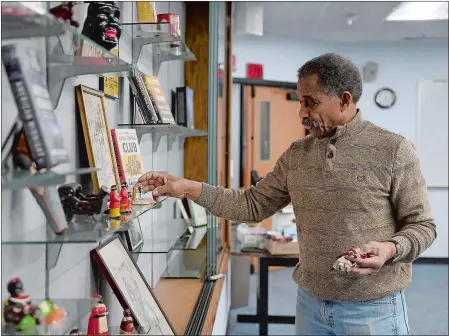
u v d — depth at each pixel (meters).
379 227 1.81
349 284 1.83
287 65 6.70
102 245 1.63
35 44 1.27
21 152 1.08
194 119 3.78
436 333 4.34
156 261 2.81
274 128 6.64
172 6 3.27
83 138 1.59
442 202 7.17
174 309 2.37
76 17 1.35
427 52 7.13
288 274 6.47
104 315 1.34
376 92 7.16
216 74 3.48
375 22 5.92
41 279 1.33
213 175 3.47
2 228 1.12
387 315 1.83
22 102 1.05
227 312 4.21
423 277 6.37
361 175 1.79
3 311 1.06
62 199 1.31
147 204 1.73
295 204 1.95
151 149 2.64
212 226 3.23
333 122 1.83
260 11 5.12
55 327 1.09
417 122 7.16
